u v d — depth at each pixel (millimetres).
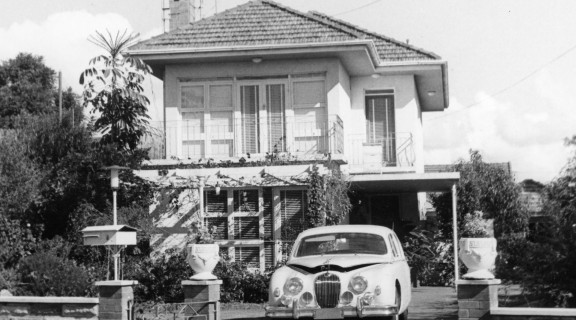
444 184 23062
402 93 25469
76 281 15375
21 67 51469
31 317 13578
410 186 23828
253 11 24234
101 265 18016
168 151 22688
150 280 18281
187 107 22875
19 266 15719
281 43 21844
